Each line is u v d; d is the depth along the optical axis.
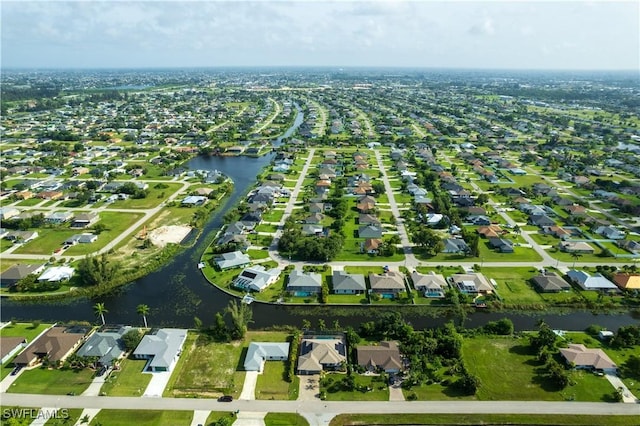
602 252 152.12
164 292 131.25
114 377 94.38
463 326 114.56
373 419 84.38
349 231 171.00
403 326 106.94
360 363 97.12
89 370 96.94
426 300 125.06
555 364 95.38
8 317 118.94
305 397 89.62
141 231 171.62
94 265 134.00
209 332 110.62
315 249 146.75
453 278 133.25
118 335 105.69
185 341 107.19
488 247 157.25
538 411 86.38
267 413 85.56
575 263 145.75
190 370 97.19
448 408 87.12
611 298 125.88
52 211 193.00
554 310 121.94
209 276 138.50
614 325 116.06
